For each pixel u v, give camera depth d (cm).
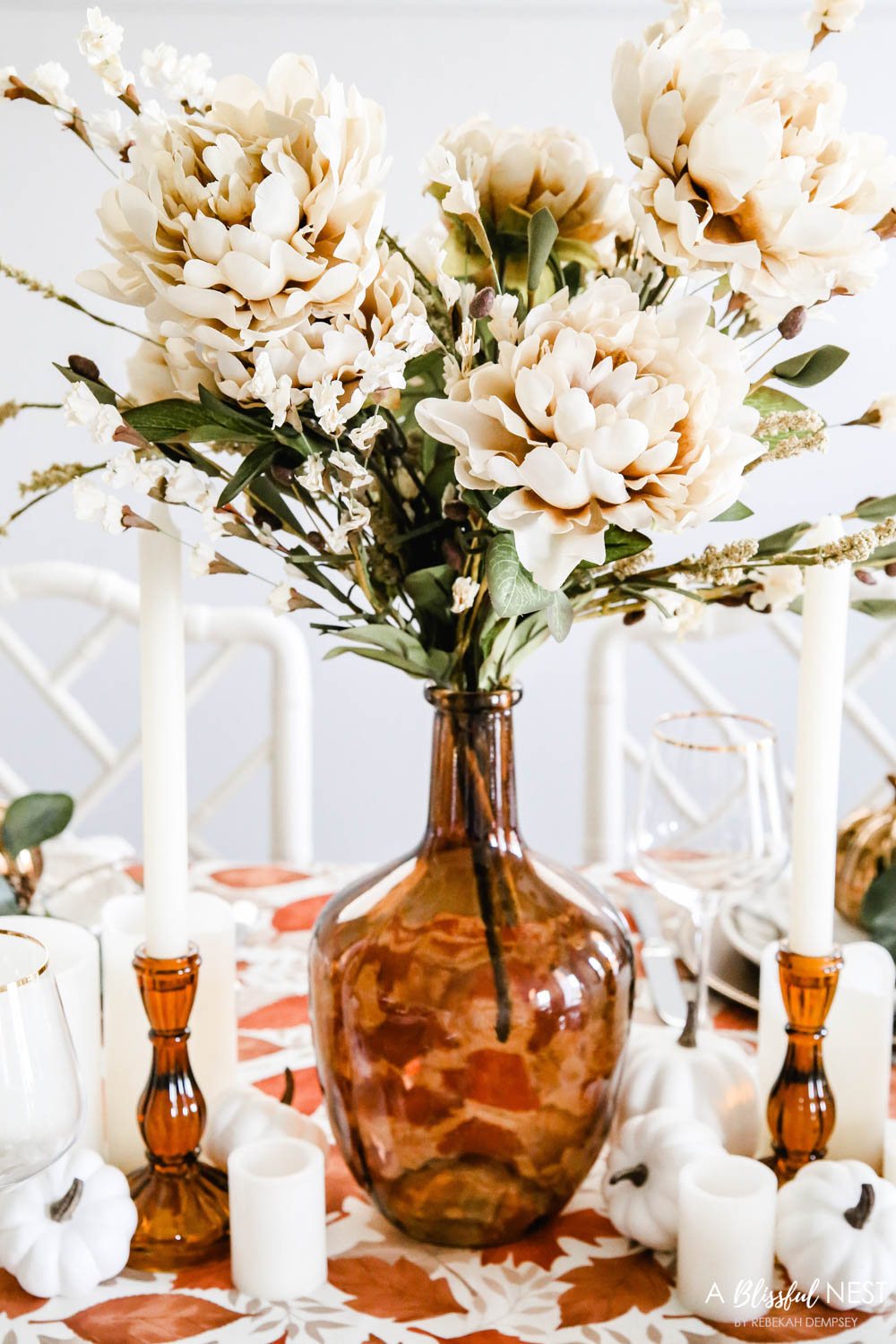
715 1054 74
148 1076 72
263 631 148
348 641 64
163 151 55
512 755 66
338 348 54
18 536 230
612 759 148
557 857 243
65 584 150
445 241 67
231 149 53
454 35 217
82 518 57
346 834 246
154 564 65
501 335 57
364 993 64
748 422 56
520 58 218
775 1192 64
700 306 56
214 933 75
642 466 53
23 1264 64
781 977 70
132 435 56
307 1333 62
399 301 56
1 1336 61
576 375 54
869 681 233
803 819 69
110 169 58
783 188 54
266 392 53
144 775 66
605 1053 66
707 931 84
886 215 62
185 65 56
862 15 214
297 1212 64
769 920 103
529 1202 67
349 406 54
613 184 66
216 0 214
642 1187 68
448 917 64
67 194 220
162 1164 69
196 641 149
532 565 52
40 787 241
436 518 64
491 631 62
